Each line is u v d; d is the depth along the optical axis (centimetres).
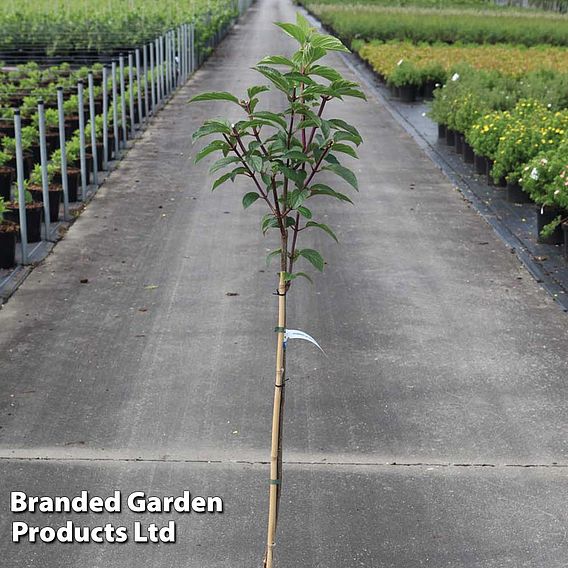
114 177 1485
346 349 784
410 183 1480
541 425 650
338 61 3581
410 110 2328
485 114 1557
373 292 937
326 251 1080
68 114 1734
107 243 1105
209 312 871
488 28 4097
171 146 1758
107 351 775
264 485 566
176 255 1059
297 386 709
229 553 500
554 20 4803
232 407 672
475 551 503
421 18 4422
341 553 500
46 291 927
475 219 1252
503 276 1000
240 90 2595
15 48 2916
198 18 3353
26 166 1400
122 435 629
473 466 592
